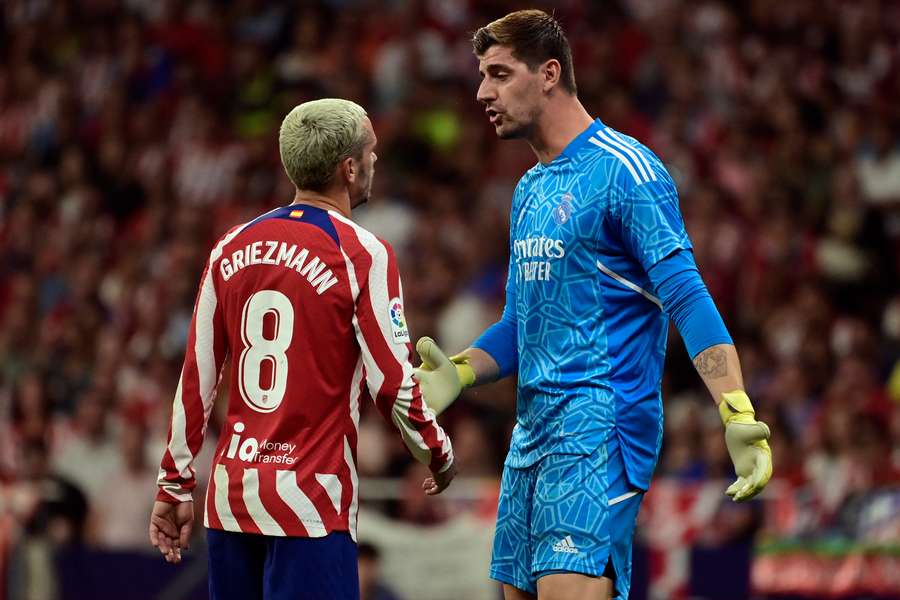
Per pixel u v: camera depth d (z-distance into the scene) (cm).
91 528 3108
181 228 4522
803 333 3656
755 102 4675
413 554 2750
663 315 1546
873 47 4825
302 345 1476
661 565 2686
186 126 5134
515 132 1548
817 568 2642
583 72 4825
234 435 1495
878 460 2934
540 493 1519
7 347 4219
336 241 1489
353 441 1505
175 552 1562
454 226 4256
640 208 1469
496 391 3328
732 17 5000
